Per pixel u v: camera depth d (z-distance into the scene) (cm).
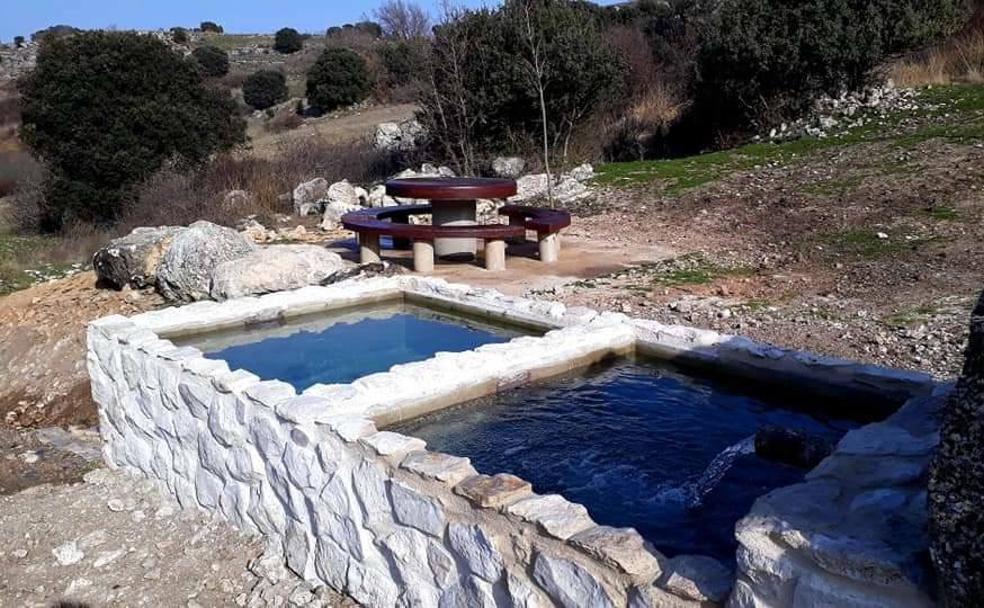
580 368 574
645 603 276
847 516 254
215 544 471
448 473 344
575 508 313
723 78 1909
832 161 1397
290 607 410
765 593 250
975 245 933
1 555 494
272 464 439
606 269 999
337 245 1238
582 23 1870
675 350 571
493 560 322
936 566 217
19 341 959
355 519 390
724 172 1478
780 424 502
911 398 426
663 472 454
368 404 474
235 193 1672
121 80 2052
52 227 2069
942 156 1287
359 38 4956
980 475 210
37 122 2031
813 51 1761
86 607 433
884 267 901
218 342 696
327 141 2289
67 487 590
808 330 715
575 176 1611
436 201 1088
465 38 1812
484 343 697
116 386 584
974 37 1920
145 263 1027
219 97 2238
